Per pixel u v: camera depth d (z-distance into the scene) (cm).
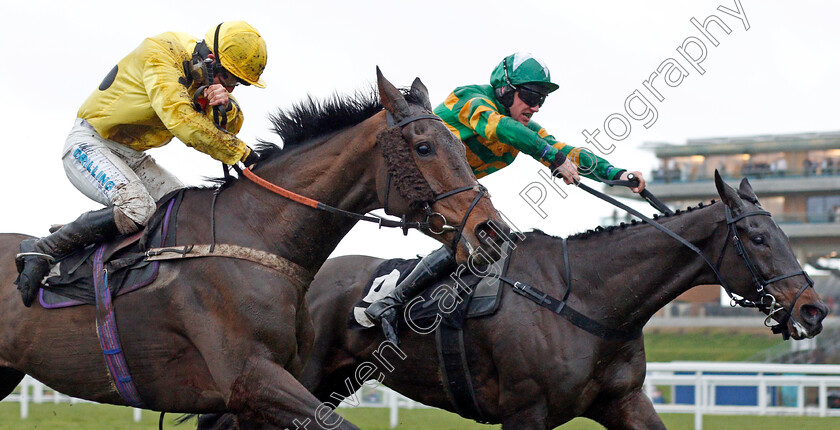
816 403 1376
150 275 394
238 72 421
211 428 529
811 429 907
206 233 400
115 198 404
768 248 456
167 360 395
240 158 404
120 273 397
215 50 419
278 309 388
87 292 400
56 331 404
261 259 393
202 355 387
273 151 421
